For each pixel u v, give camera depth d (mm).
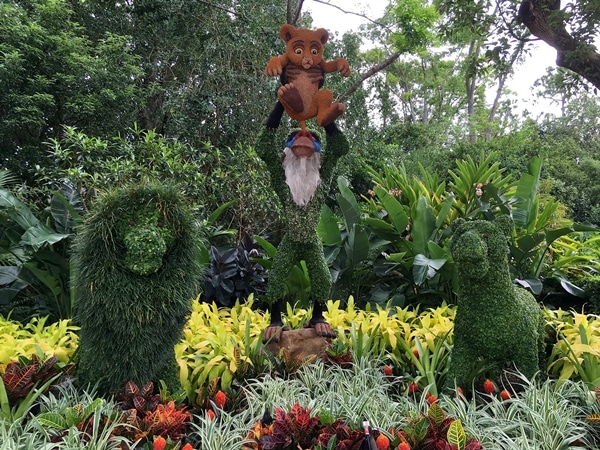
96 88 7301
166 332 2354
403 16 6617
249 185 6059
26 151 6891
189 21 7957
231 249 4520
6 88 6492
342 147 3070
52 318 3992
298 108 2893
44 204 5359
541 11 4883
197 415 2266
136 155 5406
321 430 1948
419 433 1933
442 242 4555
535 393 2344
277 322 3139
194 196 5438
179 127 7500
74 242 2363
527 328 2666
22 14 6641
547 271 4637
